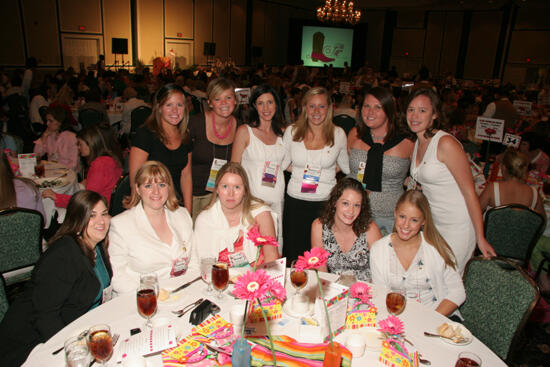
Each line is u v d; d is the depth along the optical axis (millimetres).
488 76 18875
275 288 1228
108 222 2094
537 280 3379
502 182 3262
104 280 2178
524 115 7590
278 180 3260
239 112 6543
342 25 20859
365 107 2861
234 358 1240
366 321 1677
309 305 1769
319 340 1562
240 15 17859
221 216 2395
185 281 1982
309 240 3346
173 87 2857
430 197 2543
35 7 11242
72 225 2012
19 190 2969
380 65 21109
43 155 4672
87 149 3461
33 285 1938
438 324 1692
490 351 1538
